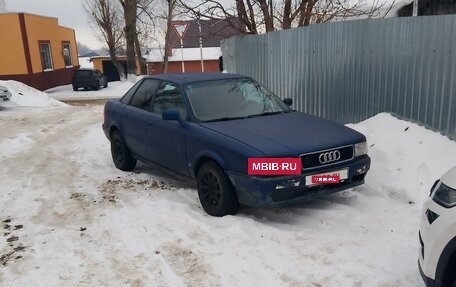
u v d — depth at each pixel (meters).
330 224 4.71
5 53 26.33
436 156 5.64
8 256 4.25
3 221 5.15
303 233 4.50
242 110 5.68
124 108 6.93
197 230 4.64
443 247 2.87
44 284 3.75
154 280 3.75
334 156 4.75
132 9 30.20
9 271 3.98
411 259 3.93
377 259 3.96
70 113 16.17
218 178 4.88
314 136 4.89
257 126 5.17
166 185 6.27
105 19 35.84
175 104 5.80
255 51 10.70
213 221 4.85
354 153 4.93
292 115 5.72
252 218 4.91
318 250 4.16
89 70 28.41
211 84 5.93
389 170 5.73
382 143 6.19
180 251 4.23
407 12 9.67
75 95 25.77
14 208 5.57
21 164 7.95
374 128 6.57
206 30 12.28
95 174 7.04
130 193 5.95
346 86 7.62
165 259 4.09
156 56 44.50
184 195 5.75
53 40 31.55
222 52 13.81
